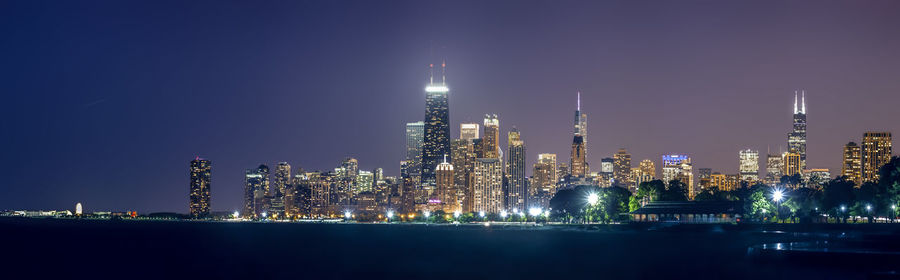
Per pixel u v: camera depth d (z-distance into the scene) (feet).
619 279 494.59
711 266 535.60
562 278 513.45
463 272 570.46
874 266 432.66
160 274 592.60
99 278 571.28
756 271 469.16
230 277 558.56
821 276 414.00
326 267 627.05
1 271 633.20
